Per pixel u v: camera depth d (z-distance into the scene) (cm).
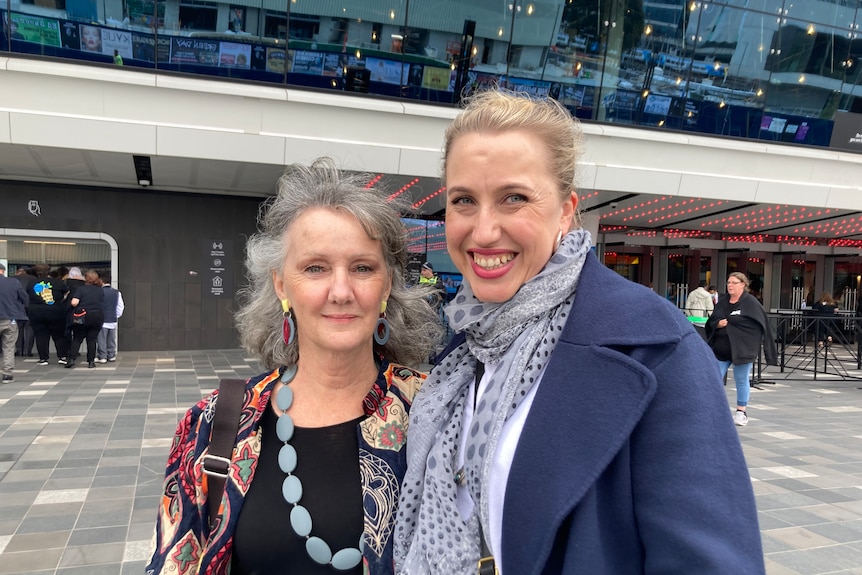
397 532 110
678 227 1455
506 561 86
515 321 102
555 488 83
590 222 1203
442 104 912
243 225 1151
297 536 113
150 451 468
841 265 1667
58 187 1045
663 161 1015
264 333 142
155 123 797
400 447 124
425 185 933
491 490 94
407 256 141
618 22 937
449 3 874
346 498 116
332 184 124
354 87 878
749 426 645
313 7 834
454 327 113
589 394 86
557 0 898
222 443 119
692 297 1123
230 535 113
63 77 768
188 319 1129
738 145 1036
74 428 539
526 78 940
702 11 957
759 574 71
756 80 1025
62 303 941
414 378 137
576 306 96
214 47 822
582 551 81
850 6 1007
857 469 479
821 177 1084
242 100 829
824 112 1070
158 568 115
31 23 760
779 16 988
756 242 1595
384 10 855
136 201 1091
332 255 119
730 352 650
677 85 999
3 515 340
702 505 75
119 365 938
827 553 318
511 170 97
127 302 1097
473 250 103
